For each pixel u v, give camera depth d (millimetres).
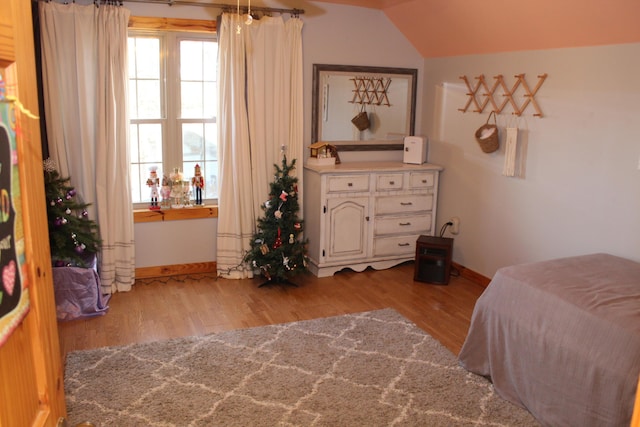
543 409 2598
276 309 3887
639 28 3023
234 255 4480
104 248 4020
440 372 3037
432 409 2682
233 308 3891
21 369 820
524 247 4062
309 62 4605
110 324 3566
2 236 735
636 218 3219
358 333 3500
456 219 4762
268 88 4383
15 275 784
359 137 4953
